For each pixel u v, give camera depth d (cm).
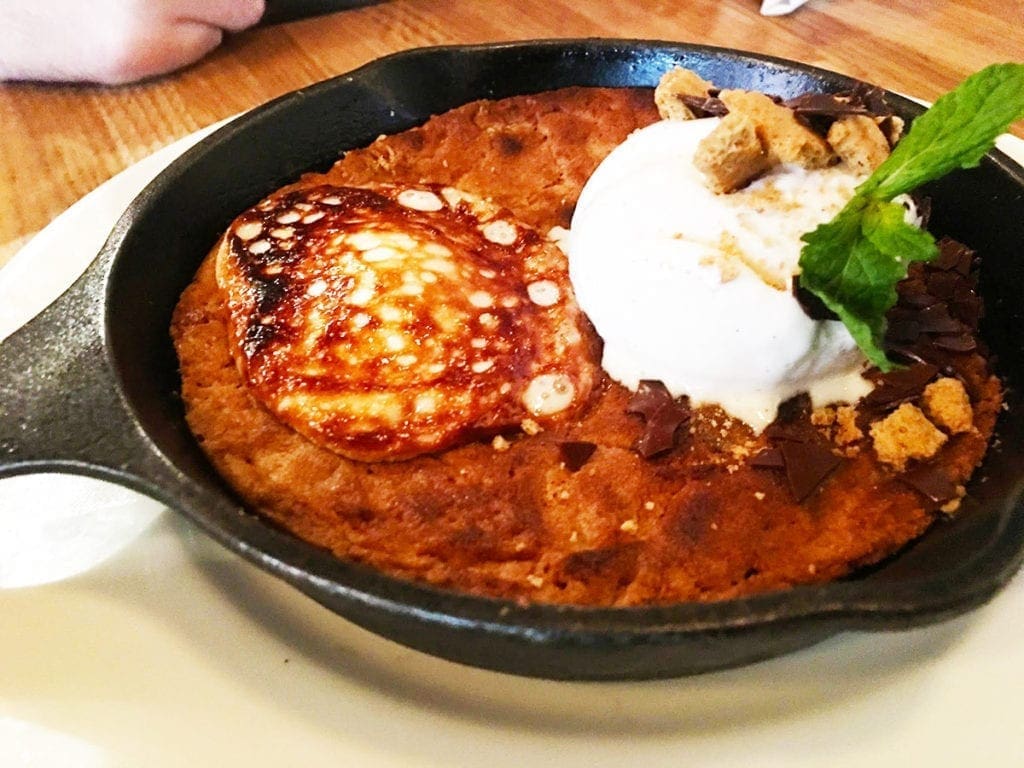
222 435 15
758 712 12
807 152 15
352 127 20
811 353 15
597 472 14
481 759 12
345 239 17
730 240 15
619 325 15
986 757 12
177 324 17
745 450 14
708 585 13
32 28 24
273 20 29
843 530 14
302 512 14
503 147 20
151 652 13
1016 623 13
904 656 13
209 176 18
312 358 15
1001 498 13
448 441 15
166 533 14
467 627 11
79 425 13
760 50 27
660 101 18
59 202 22
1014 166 17
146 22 25
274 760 12
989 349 17
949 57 27
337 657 13
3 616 13
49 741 12
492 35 28
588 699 13
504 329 16
